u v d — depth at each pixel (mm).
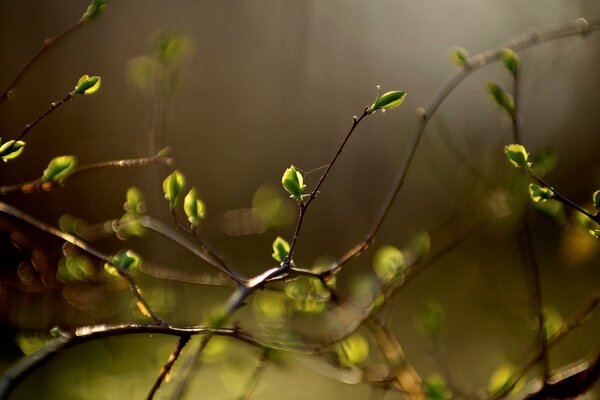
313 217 2102
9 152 896
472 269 1527
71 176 949
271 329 1010
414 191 1787
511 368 991
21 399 1126
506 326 1229
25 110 1919
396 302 1683
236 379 1023
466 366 1289
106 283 1030
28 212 1747
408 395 998
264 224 1076
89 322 1034
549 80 1431
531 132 1815
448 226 1130
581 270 1592
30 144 1857
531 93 1462
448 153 1330
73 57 2062
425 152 1386
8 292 1059
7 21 1978
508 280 1179
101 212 1812
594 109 1849
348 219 2070
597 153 1897
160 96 1015
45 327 1024
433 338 1039
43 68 1987
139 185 1847
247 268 1853
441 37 2072
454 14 2043
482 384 1151
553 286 1612
